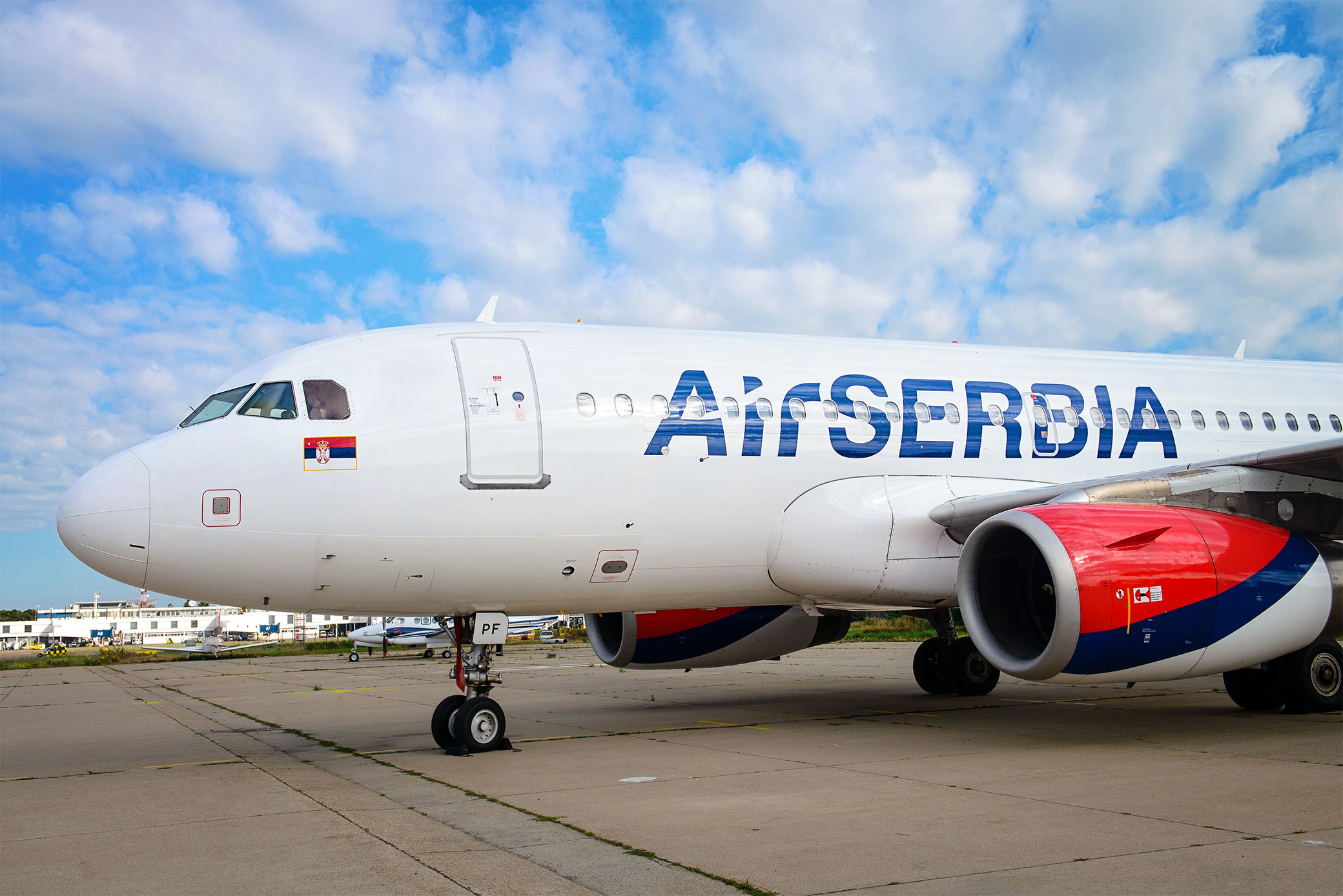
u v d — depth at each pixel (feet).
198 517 25.96
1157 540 26.58
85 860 16.07
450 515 27.58
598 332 31.99
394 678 72.59
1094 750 25.61
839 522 31.19
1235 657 27.07
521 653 115.85
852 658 79.51
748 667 70.13
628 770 23.95
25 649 420.36
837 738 29.32
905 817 17.69
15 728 42.04
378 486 27.07
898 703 40.37
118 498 25.68
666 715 37.76
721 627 37.96
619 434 29.50
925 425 33.32
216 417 27.55
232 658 137.59
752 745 28.27
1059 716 33.99
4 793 23.54
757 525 31.07
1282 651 28.02
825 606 34.37
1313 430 38.58
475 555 28.07
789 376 32.63
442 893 13.51
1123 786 20.24
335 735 33.94
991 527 27.76
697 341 32.78
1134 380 37.45
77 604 435.53
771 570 32.01
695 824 17.44
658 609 32.55
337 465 26.91
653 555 30.09
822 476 31.76
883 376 33.94
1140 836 15.76
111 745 33.88
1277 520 29.35
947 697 43.11
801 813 18.25
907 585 31.89
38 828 19.01
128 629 395.55
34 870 15.53
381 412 27.71
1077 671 25.95
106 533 25.61
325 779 23.86
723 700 44.27
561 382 29.71
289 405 27.43
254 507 26.32
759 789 20.90
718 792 20.61
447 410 28.17
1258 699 33.06
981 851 15.06
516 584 29.01
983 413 34.22
